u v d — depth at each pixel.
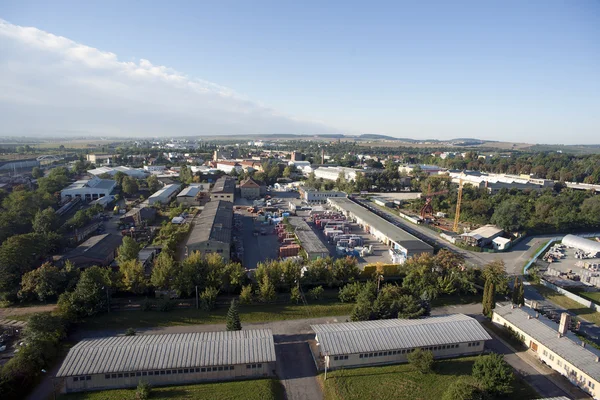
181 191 151.00
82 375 37.47
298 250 83.00
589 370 39.75
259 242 92.50
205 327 51.56
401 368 43.03
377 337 44.78
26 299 55.78
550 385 40.91
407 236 91.38
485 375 38.31
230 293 60.47
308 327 52.41
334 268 64.94
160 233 91.56
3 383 35.75
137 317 52.81
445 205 133.25
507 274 74.94
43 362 40.81
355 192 171.38
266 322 53.44
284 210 132.75
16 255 60.06
